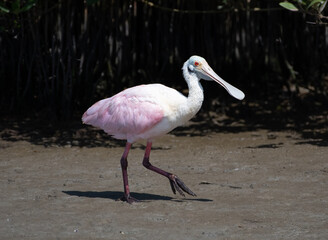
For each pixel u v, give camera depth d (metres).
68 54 17.03
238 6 15.35
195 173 11.20
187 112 9.44
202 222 8.08
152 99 9.35
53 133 15.46
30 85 17.55
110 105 9.63
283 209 8.68
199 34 18.88
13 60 17.64
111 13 17.89
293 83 19.17
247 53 18.91
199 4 18.61
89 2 13.66
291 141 14.19
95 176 11.02
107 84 18.31
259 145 13.86
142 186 10.29
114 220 8.20
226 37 18.77
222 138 14.89
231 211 8.61
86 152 13.37
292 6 11.78
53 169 11.62
